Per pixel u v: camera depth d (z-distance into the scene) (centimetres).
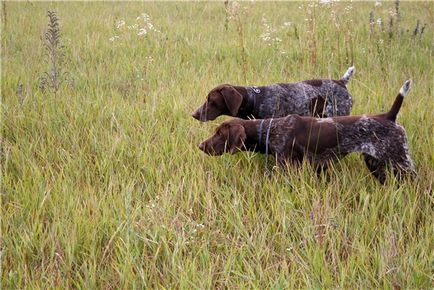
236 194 538
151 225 485
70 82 831
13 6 1525
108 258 449
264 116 668
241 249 444
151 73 899
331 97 690
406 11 1412
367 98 778
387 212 507
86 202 512
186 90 806
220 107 657
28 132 679
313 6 1019
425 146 606
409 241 459
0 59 936
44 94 787
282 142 565
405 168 538
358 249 441
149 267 432
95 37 1152
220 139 570
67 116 729
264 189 544
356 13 1362
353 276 412
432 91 795
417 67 929
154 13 1438
